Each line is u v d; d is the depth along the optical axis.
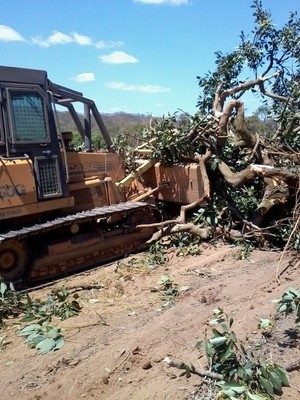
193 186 8.64
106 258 8.06
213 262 7.27
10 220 7.15
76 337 5.15
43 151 7.22
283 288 5.61
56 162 7.35
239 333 4.44
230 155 9.12
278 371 3.63
